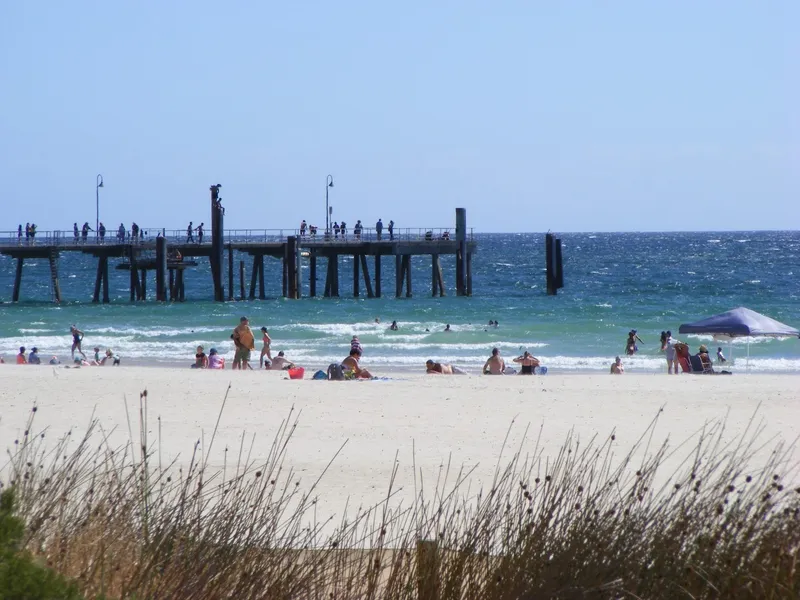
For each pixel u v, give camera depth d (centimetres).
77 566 1762
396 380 7419
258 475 2223
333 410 5834
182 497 1948
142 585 1703
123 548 1820
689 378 7731
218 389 6688
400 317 18125
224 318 17662
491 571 1764
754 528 1734
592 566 1688
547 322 17312
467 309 19475
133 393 6462
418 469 4169
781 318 19062
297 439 4900
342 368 8119
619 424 5434
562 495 1881
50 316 18162
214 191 19350
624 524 1755
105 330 16138
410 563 1941
